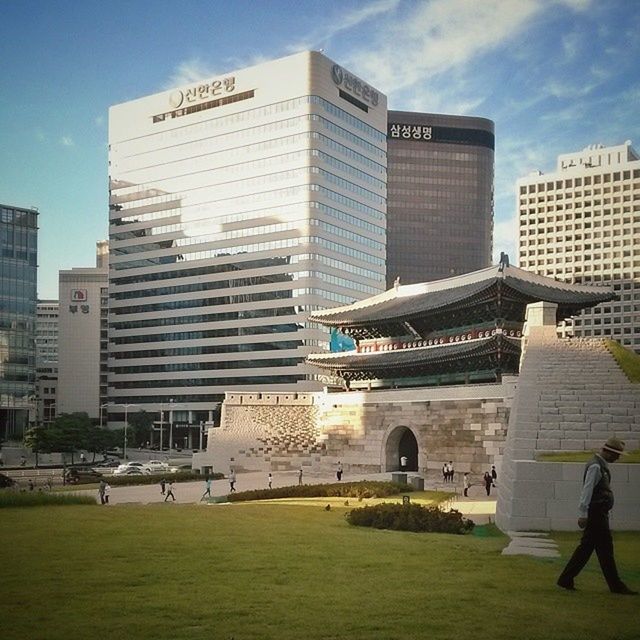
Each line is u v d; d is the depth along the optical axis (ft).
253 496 226.38
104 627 50.19
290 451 380.99
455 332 351.46
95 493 266.98
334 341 447.01
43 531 99.40
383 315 369.09
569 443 134.00
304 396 386.11
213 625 50.78
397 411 339.16
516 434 138.10
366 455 353.31
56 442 534.37
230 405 391.04
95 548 84.33
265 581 66.18
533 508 115.96
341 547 89.71
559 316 350.02
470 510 181.37
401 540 99.81
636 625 51.31
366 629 49.88
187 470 413.39
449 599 58.85
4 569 71.00
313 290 649.20
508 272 342.85
